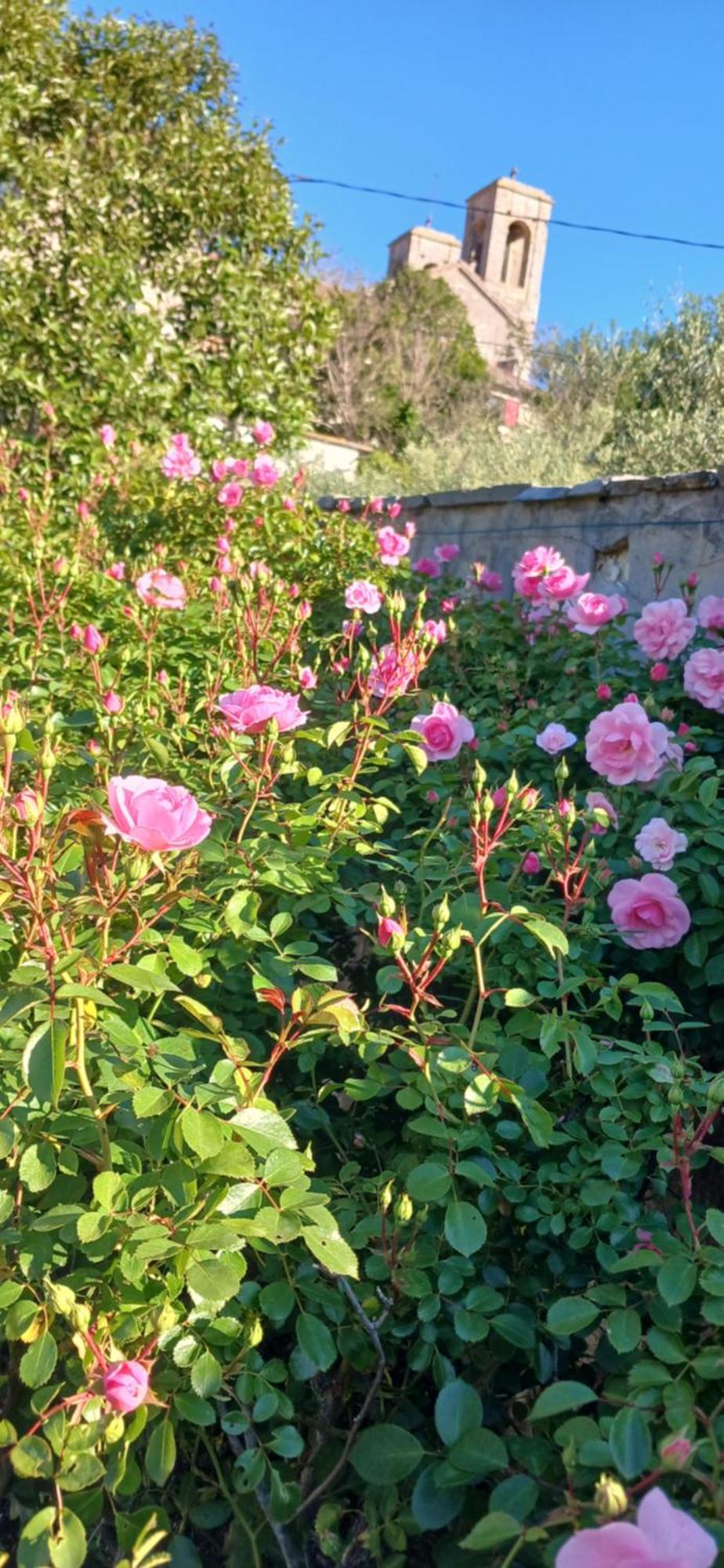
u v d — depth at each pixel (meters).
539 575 3.41
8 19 6.49
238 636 2.77
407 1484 1.26
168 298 7.54
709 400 9.58
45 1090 1.14
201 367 6.84
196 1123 1.22
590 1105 1.67
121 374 6.46
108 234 6.76
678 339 10.20
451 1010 1.68
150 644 2.84
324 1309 1.37
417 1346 1.34
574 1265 1.52
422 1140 1.63
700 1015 2.16
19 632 3.27
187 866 1.55
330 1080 1.98
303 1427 1.45
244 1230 1.17
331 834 1.99
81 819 1.35
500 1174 1.55
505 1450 1.06
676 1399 1.03
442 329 27.58
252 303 6.98
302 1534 1.30
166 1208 1.33
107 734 2.16
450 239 47.41
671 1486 0.98
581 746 2.75
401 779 2.54
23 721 1.39
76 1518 1.04
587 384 13.83
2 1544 1.35
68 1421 1.10
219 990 1.88
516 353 28.09
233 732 2.03
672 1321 1.18
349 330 25.31
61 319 6.55
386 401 24.22
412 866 1.94
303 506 4.62
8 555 3.64
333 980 1.58
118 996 1.49
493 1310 1.33
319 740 2.03
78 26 6.91
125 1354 1.23
